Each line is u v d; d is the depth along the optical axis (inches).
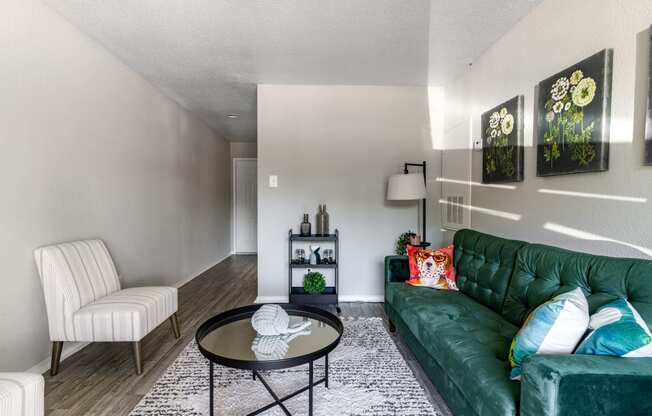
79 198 102.3
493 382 52.1
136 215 135.9
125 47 113.5
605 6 68.2
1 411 47.6
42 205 88.3
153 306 92.5
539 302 68.7
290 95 150.3
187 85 150.0
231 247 287.0
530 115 92.4
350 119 151.7
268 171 150.7
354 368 88.6
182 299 156.1
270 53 118.4
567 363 42.4
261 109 149.9
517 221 97.6
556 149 79.8
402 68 132.0
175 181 174.6
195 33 104.4
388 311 115.2
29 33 84.0
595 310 54.6
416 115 153.0
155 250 152.4
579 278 62.3
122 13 93.2
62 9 91.2
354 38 107.8
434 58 123.0
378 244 153.5
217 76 139.6
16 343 80.9
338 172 151.9
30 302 84.7
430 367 77.0
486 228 114.9
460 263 105.2
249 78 142.3
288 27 101.2
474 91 124.7
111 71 118.4
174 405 72.2
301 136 151.0
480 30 103.0
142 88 140.4
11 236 79.6
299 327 77.0
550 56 84.7
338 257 152.4
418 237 137.2
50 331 84.7
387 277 116.7
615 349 44.4
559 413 40.4
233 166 287.9
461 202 133.8
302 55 120.2
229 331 76.0
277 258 151.5
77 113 101.3
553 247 74.5
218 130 244.2
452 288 104.0
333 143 151.6
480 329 72.3
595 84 68.6
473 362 58.3
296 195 151.3
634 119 61.8
